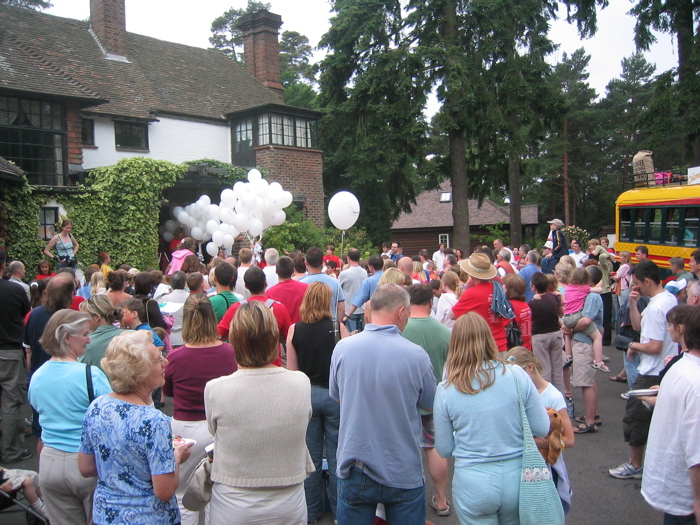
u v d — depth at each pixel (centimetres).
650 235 1338
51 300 526
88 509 338
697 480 271
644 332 477
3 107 1349
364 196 2570
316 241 1853
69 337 349
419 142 2092
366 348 310
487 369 294
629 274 1045
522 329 549
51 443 334
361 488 302
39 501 421
